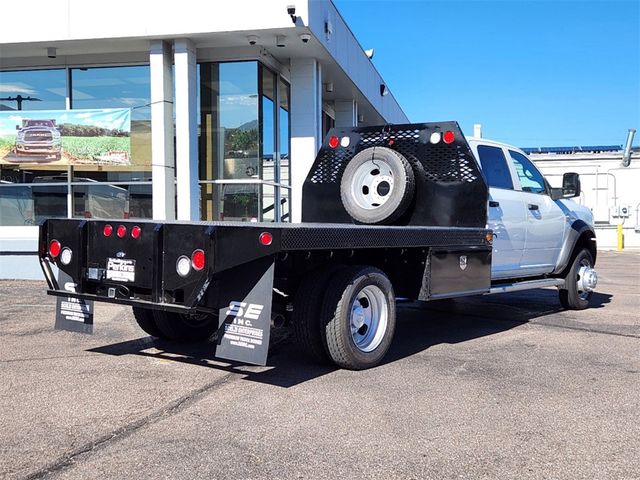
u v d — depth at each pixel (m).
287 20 10.65
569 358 5.68
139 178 12.09
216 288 4.55
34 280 11.68
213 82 12.27
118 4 10.98
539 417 4.03
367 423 3.88
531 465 3.28
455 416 4.03
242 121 12.21
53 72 12.48
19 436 3.63
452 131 6.59
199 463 3.26
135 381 4.80
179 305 4.59
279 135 13.45
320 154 7.57
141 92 12.21
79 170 12.22
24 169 12.33
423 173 6.79
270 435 3.66
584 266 8.84
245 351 4.35
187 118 11.29
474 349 6.07
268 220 12.81
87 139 12.09
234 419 3.94
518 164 7.84
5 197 12.38
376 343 5.29
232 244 4.35
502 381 4.88
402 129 6.94
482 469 3.22
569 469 3.23
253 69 12.09
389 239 5.04
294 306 5.08
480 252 6.24
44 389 4.56
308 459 3.32
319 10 11.39
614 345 6.27
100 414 4.02
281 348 6.05
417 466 3.25
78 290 5.23
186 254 4.53
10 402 4.25
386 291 5.34
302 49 12.12
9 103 12.64
